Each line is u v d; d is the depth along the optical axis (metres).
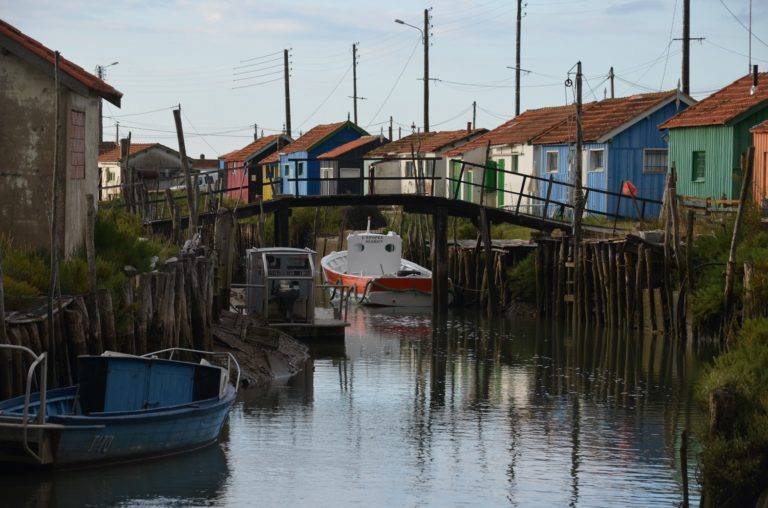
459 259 52.47
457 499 18.88
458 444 22.97
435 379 31.06
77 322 21.33
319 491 19.14
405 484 19.75
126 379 20.78
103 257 28.06
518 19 84.62
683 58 61.19
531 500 18.88
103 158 112.69
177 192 79.31
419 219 62.78
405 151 80.69
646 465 21.30
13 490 18.08
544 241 45.56
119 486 18.70
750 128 49.56
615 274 40.94
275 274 37.66
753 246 35.56
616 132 56.88
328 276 56.12
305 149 91.31
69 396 20.05
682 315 37.09
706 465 16.02
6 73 26.67
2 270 20.73
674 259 38.12
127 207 47.41
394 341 39.16
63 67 26.69
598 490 19.50
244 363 30.55
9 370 18.88
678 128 54.19
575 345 37.81
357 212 76.06
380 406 26.95
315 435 23.44
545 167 62.31
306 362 33.94
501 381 30.86
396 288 51.69
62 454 18.42
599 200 57.12
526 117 72.44
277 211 48.22
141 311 24.39
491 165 69.00
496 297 47.62
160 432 19.92
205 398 21.80
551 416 25.98
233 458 21.16
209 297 29.89
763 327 24.69
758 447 15.80
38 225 26.70
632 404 27.48
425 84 89.31
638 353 35.56
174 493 18.56
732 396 16.22
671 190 37.62
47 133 26.69
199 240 35.94
